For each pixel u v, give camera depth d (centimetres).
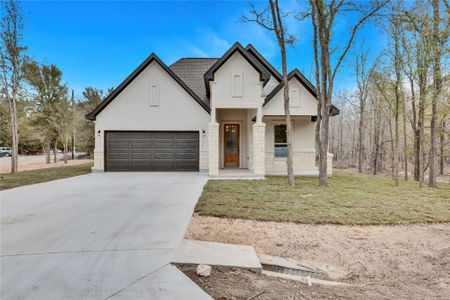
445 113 1250
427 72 1060
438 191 1003
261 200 801
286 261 428
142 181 1185
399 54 1118
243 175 1310
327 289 349
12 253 405
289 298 312
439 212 684
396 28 1093
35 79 2002
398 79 1137
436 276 400
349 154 3130
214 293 308
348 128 3127
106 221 584
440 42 991
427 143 1523
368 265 432
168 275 341
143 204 748
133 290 302
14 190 959
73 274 338
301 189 998
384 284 378
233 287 327
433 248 490
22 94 1786
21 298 283
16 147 1648
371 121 2558
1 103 1830
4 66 1588
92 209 690
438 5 982
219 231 541
